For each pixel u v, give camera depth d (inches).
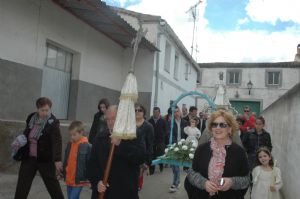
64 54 498.3
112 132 166.2
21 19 392.5
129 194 171.2
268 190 250.8
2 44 367.6
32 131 229.6
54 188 232.4
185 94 471.8
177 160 314.0
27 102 406.0
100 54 579.5
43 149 228.4
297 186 291.7
